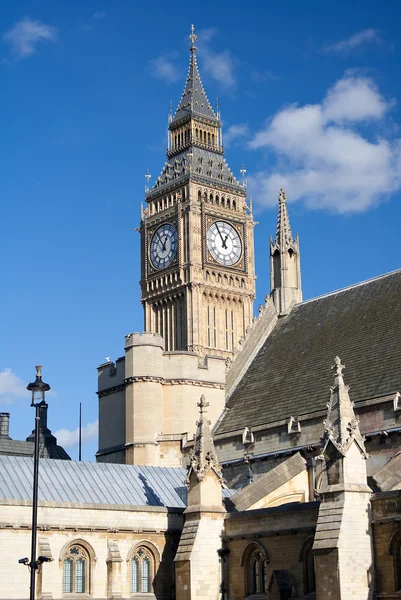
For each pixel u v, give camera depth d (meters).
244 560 61.59
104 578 62.59
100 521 63.00
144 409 84.19
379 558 54.12
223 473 78.62
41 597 59.53
